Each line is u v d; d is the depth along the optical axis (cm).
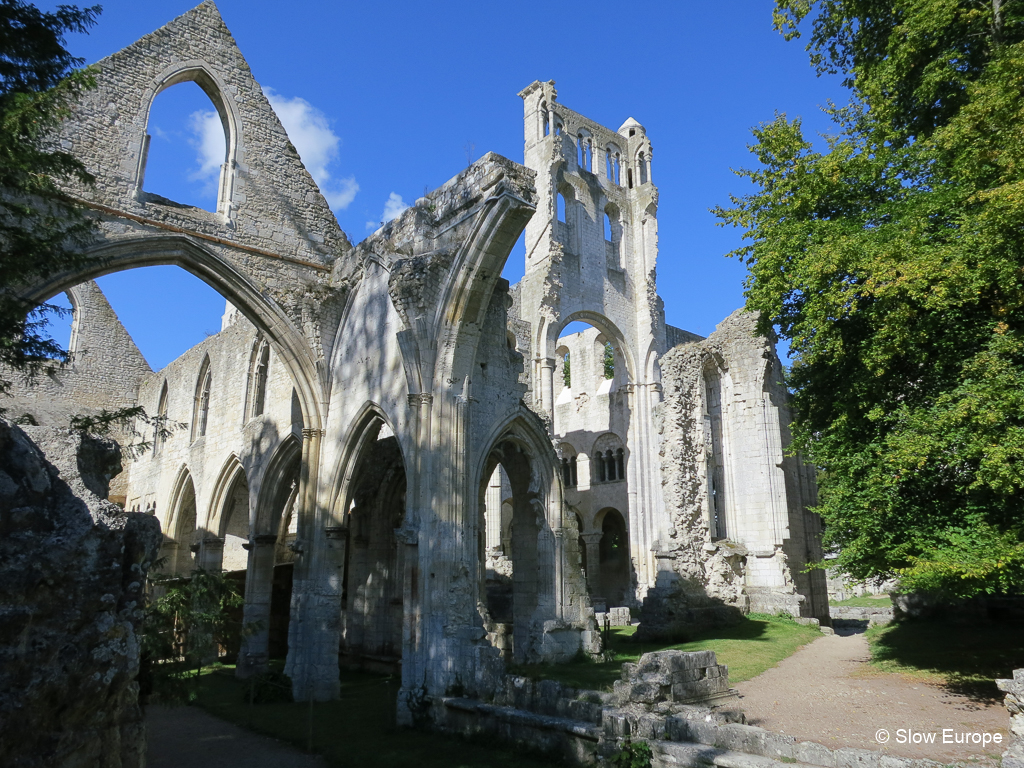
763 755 898
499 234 1605
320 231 2300
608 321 4434
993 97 1205
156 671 1209
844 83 1958
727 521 3086
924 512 1277
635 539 4138
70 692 631
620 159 4956
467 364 1623
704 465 2847
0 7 1080
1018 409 1035
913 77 1673
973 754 930
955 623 2155
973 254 1130
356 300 2042
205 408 3406
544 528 1828
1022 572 1090
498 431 1723
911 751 957
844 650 2011
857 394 1355
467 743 1256
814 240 1470
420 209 1802
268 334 2098
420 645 1460
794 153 1647
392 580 2273
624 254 4697
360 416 1888
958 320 1222
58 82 1169
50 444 725
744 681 1573
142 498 3841
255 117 2242
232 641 2547
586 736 1056
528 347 4084
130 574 723
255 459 2542
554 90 4575
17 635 595
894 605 2419
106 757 687
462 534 1525
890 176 1534
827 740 1028
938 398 1177
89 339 4038
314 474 2016
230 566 3494
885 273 1180
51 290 1753
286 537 3181
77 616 645
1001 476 1020
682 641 2242
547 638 1752
